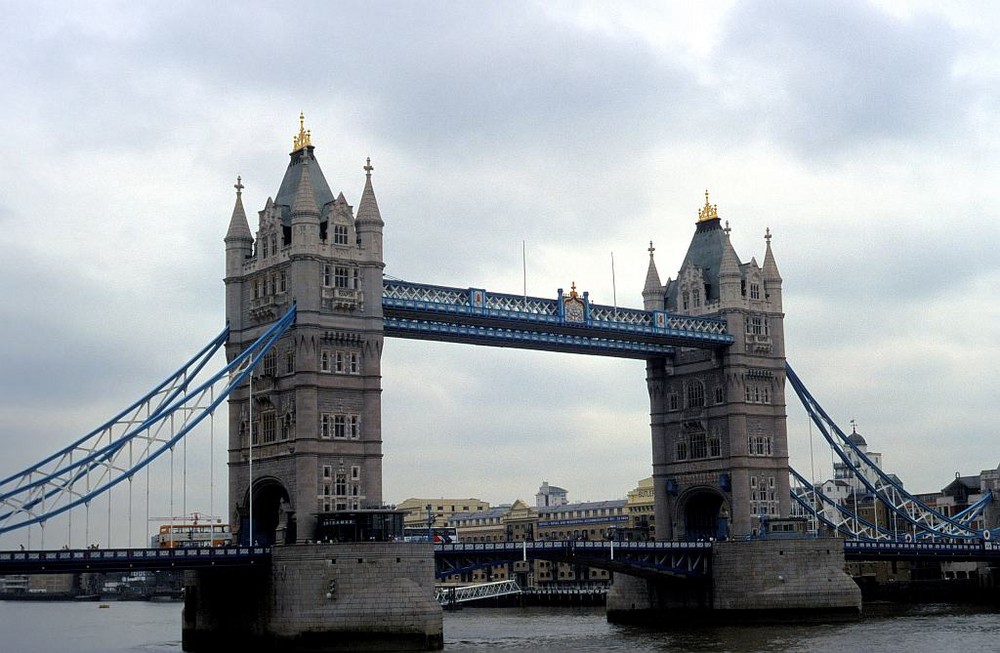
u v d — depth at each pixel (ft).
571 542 498.28
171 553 402.72
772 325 590.96
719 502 594.24
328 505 437.58
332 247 452.35
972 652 394.11
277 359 451.53
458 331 496.64
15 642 557.74
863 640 435.53
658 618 567.59
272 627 416.67
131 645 516.32
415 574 413.59
